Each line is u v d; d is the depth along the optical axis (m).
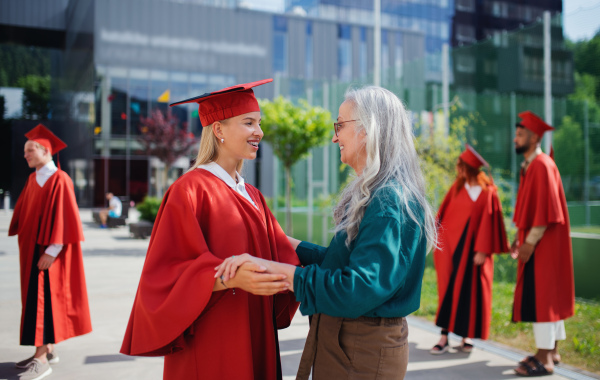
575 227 7.60
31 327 3.44
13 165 29.31
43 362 3.58
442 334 4.25
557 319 3.66
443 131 7.92
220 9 23.45
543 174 3.74
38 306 3.46
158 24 22.75
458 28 31.16
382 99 1.72
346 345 1.64
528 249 3.73
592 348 4.11
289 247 2.02
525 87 7.08
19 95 30.06
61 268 3.58
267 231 1.98
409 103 8.73
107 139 22.45
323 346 1.68
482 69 7.56
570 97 6.66
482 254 4.07
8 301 5.74
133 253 9.91
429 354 4.13
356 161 1.76
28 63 30.20
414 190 1.65
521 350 4.24
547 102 6.55
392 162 1.67
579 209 7.46
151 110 22.81
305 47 24.67
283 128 10.06
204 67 23.34
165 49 22.84
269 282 1.54
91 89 22.48
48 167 3.59
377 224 1.53
